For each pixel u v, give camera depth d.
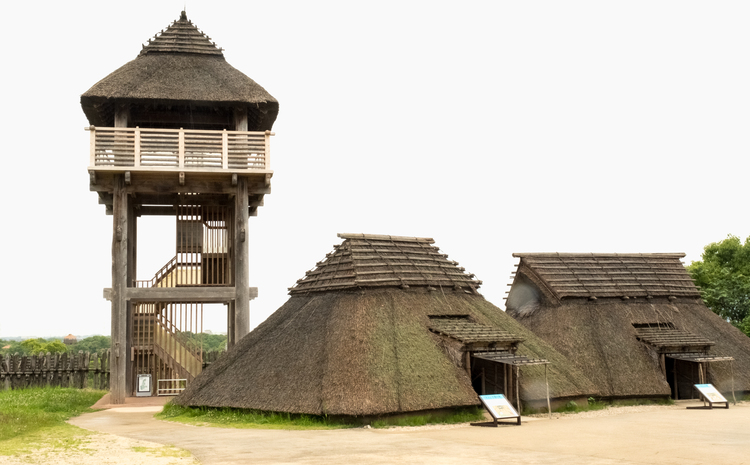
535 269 32.69
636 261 34.88
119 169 28.19
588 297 31.45
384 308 23.02
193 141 29.09
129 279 31.94
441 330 22.78
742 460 12.63
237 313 29.72
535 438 16.20
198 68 31.02
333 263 25.34
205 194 32.19
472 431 17.89
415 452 13.87
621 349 28.92
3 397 26.05
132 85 29.14
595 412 24.08
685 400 28.91
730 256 55.62
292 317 24.12
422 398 19.97
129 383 31.03
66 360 34.59
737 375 29.64
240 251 29.97
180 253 32.38
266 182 30.06
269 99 30.03
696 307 33.66
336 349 20.94
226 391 21.95
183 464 12.49
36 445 14.50
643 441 15.50
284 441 15.77
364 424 18.94
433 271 26.31
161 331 33.53
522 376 23.36
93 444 14.93
